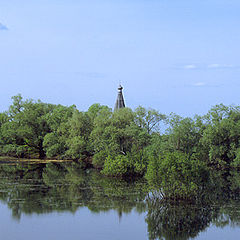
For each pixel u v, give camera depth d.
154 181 35.56
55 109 89.75
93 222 28.75
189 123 65.62
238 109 71.00
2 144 84.88
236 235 25.78
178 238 25.17
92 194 38.94
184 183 34.44
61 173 58.12
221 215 30.47
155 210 31.92
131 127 65.06
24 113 86.31
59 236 25.55
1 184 45.84
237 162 61.81
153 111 70.62
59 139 81.44
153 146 57.72
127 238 25.14
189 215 30.47
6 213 31.09
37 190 41.44
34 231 26.59
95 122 71.69
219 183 48.03
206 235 25.73
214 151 64.75
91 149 74.06
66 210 32.03
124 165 52.62
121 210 32.03
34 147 86.56
